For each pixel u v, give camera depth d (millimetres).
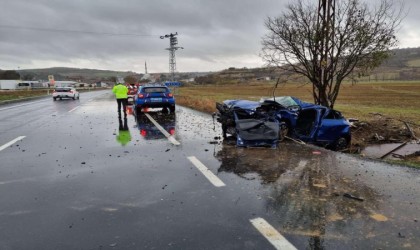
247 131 8984
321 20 13016
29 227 3947
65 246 3496
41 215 4297
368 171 6375
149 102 17703
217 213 4336
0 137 10375
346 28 12570
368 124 14969
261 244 3527
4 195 5039
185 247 3459
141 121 14766
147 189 5309
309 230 3859
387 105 31703
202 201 4770
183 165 6844
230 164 6922
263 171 6383
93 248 3453
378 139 12805
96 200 4828
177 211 4410
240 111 10055
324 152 8156
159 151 8250
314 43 13070
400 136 13219
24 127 12789
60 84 125062
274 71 14492
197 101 24281
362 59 12781
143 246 3490
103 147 8766
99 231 3838
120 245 3512
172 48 40094
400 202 4742
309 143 10375
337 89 13398
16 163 7012
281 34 13477
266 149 8531
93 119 15711
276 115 10797
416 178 5906
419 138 12773
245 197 4941
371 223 4055
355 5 12320
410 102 36281
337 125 10688
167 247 3465
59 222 4082
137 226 3961
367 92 60312
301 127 10922
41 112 19625
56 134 11008
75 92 36750
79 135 10797
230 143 9344
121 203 4711
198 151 8242
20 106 25078
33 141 9664
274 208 4512
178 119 15523
